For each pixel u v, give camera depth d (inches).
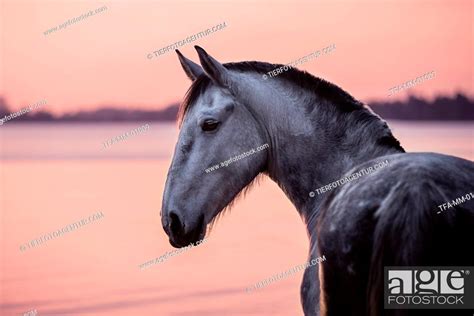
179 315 376.2
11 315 378.3
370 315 138.9
